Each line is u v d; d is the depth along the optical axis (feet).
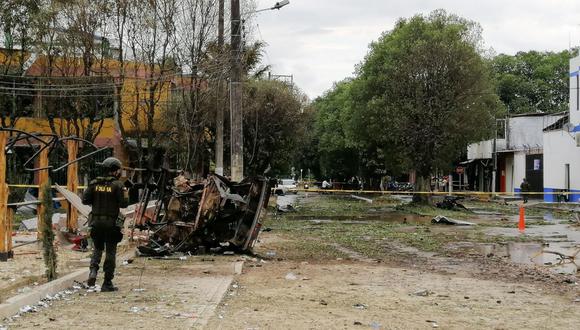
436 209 116.88
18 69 98.22
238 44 71.46
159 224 47.52
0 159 38.93
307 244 57.16
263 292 31.91
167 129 104.17
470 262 46.73
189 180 50.24
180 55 88.43
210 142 120.37
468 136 124.36
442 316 26.94
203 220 46.65
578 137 115.24
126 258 43.21
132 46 88.17
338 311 27.35
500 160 185.06
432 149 124.26
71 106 94.12
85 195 31.07
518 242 61.87
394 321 25.58
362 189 223.71
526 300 31.22
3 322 23.52
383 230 74.02
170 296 29.48
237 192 48.80
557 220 93.56
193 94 90.68
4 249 38.99
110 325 23.26
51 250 31.32
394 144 133.39
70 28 88.17
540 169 156.25
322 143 234.38
